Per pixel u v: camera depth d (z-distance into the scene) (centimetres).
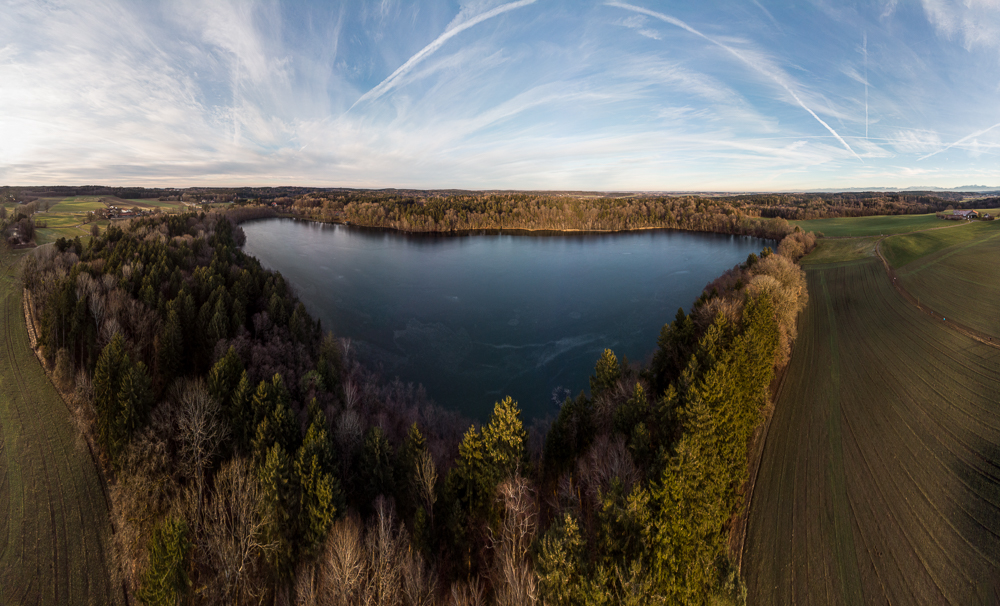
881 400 4972
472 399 6694
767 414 4750
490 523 3141
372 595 2258
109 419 3972
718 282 8950
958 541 3134
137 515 3247
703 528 2681
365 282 12144
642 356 7981
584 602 2183
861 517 3391
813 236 13900
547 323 9562
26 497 3872
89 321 6028
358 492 3709
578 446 4078
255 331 6600
